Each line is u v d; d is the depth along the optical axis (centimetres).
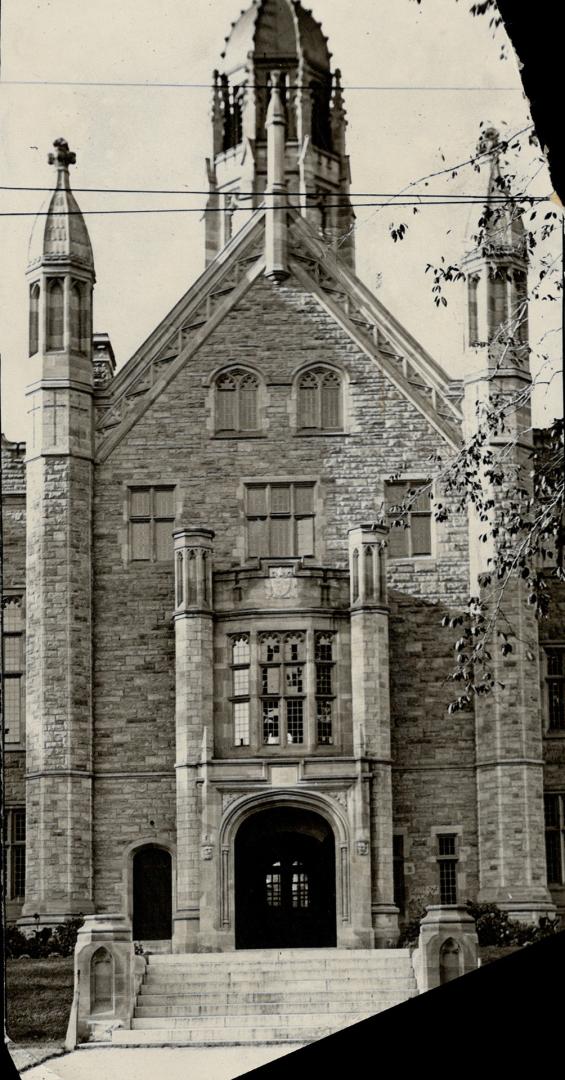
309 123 6316
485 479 4500
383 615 4425
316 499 4716
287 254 4822
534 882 4403
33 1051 2873
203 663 4416
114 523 4706
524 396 2489
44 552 4634
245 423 4772
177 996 3338
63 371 4728
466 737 4541
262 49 6372
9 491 4769
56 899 4406
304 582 4438
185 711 4391
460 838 4481
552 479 2308
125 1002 2980
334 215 6253
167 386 4788
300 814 4425
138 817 4516
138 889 4497
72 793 4484
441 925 3069
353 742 4375
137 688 4597
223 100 6431
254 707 4384
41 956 4228
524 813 4431
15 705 4694
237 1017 3070
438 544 4641
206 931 4228
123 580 4672
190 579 4453
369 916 4234
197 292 4841
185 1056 2778
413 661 4584
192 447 4753
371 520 4688
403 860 4469
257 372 4791
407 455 4722
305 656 4406
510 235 4241
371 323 4800
